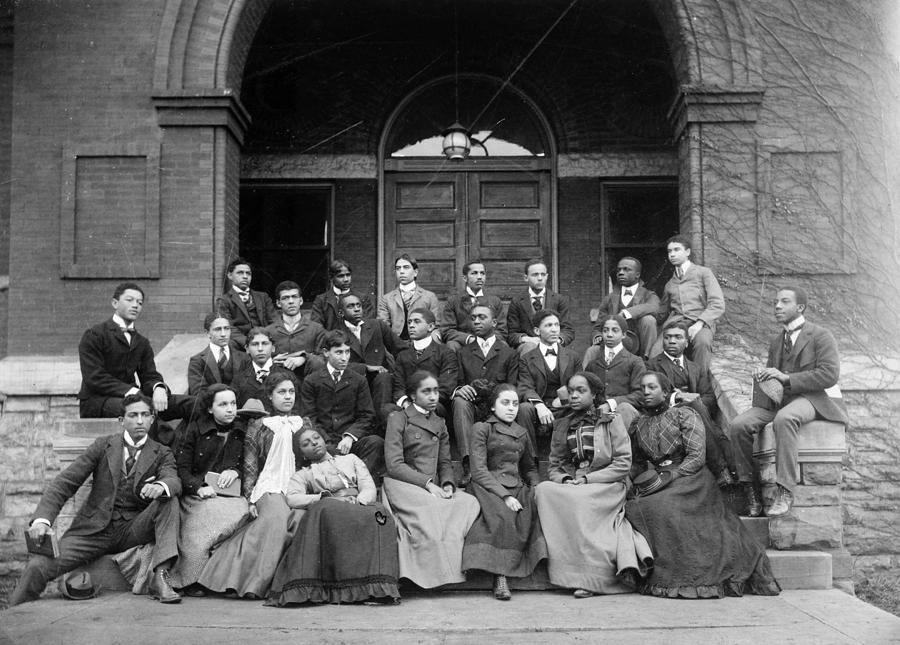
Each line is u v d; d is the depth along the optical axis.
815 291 10.08
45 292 10.16
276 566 6.29
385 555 6.19
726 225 10.19
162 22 10.38
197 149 10.32
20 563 9.62
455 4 12.53
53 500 6.49
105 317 10.12
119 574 6.70
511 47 13.00
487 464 6.85
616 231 12.86
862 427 9.56
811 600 6.12
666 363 8.20
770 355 7.61
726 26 10.39
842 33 10.34
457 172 13.09
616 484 6.61
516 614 5.71
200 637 5.22
